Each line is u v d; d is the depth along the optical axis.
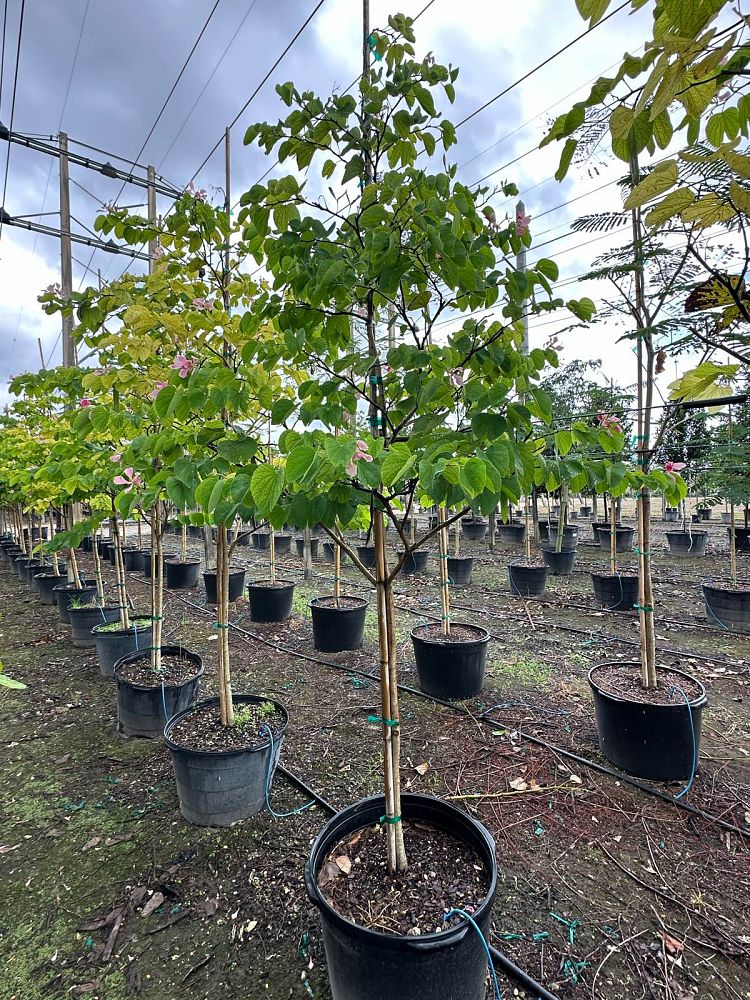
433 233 1.15
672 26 0.58
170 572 7.09
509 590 6.30
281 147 1.44
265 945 1.66
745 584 5.08
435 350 1.37
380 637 1.45
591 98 0.75
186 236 2.10
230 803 2.19
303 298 1.46
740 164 0.67
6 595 7.34
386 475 0.97
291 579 7.39
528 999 1.45
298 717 3.20
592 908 1.74
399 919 1.28
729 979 1.50
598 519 14.28
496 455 1.04
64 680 3.99
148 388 2.22
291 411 1.42
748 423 4.24
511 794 2.36
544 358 1.38
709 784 2.39
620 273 2.37
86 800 2.45
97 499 3.82
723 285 1.02
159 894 1.87
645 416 2.53
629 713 2.44
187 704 3.06
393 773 1.43
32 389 3.34
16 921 1.78
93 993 1.53
